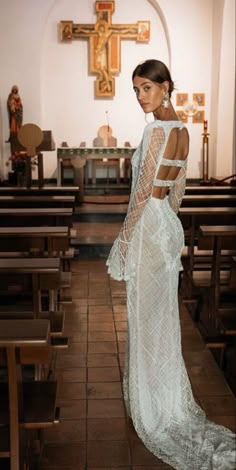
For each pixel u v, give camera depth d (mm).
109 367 3857
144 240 2684
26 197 6371
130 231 2637
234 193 7004
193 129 11961
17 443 2176
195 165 12039
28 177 7875
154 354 2781
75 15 11695
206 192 7004
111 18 11539
